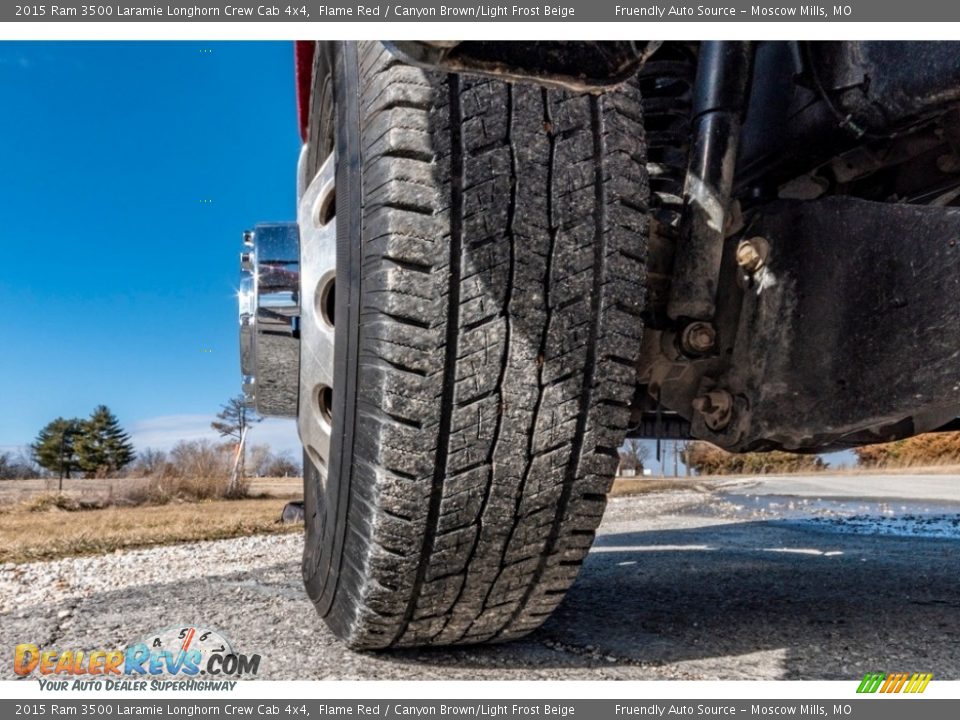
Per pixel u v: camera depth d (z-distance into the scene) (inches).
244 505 544.7
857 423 64.6
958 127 67.4
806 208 69.2
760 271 70.9
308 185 78.7
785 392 68.8
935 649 71.5
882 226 64.1
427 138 53.1
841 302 65.9
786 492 478.6
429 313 52.7
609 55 34.3
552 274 54.4
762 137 79.2
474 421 53.9
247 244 85.7
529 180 54.3
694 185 68.5
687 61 79.0
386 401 53.1
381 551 56.2
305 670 66.0
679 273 68.6
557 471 56.3
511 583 60.7
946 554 146.2
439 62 31.9
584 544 60.1
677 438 107.7
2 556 174.4
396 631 63.4
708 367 74.0
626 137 57.6
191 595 108.0
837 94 68.2
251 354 85.1
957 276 59.4
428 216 52.9
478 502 55.5
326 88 71.0
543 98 55.9
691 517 269.3
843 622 82.6
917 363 61.4
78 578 133.4
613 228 55.9
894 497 398.6
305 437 72.6
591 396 55.7
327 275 66.1
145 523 283.7
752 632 78.7
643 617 86.8
